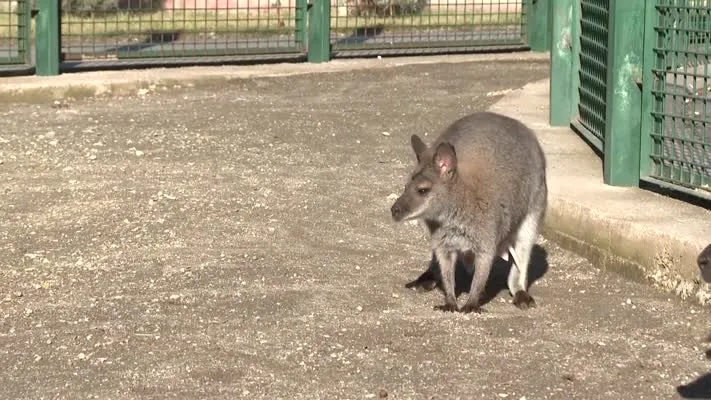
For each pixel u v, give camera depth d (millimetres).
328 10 19656
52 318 7797
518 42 21375
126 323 7695
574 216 9430
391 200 11023
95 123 14703
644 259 8656
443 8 25406
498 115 8469
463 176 7867
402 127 14742
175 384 6719
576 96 12992
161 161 12547
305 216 10414
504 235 8109
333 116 15430
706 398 6625
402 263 9188
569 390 6711
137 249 9359
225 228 9961
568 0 12922
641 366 7098
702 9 9242
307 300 8195
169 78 17531
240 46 20516
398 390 6664
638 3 9875
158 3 24969
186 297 8211
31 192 11102
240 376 6848
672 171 9734
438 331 7652
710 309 8023
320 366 7012
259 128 14523
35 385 6695
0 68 17188
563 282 8797
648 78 9773
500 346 7406
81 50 19406
